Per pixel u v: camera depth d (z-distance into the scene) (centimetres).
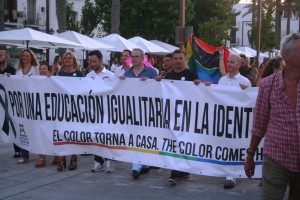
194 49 893
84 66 2320
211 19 2912
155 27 2914
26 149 748
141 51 712
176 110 624
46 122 724
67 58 746
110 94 675
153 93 640
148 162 646
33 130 735
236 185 634
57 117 717
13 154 851
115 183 644
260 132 371
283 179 350
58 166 718
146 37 2961
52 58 3322
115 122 674
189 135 617
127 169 733
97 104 686
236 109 590
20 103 751
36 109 730
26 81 735
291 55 337
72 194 589
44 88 721
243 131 590
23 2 3916
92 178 673
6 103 773
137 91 652
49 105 721
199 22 3475
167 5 2902
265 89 359
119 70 948
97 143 691
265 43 3803
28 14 3969
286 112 341
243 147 593
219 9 3344
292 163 343
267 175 354
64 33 1574
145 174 699
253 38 3853
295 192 362
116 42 1709
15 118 762
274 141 348
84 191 603
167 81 632
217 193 593
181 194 588
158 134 639
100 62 750
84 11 3494
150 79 641
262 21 3819
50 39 1247
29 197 576
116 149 674
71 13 3694
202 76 884
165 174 700
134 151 659
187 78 670
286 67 348
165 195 583
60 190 608
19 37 1186
